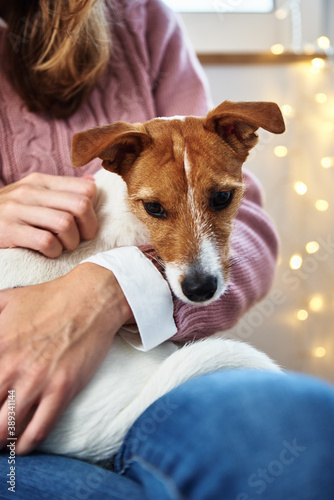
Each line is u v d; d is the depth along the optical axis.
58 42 1.29
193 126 1.16
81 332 0.90
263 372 0.79
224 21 2.10
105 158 1.13
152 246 1.14
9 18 1.34
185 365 0.91
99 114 1.40
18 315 0.91
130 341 1.01
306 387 0.73
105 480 0.72
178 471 0.65
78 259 1.12
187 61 1.54
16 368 0.86
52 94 1.33
